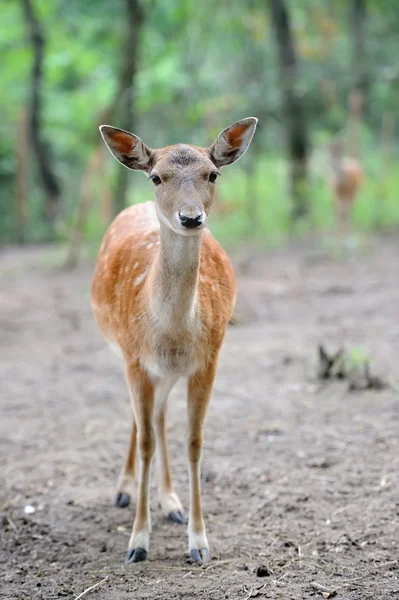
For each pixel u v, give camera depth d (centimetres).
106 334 764
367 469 821
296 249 2306
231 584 609
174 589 605
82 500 783
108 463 873
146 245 710
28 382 1169
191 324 643
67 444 930
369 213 2659
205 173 628
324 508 741
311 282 1798
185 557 669
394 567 628
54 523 738
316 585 599
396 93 2791
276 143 3294
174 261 620
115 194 2328
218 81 2933
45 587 622
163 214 621
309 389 1079
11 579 638
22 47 3170
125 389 1129
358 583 605
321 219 2628
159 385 716
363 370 1101
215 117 2700
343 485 787
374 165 3122
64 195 3369
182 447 904
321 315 1480
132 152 673
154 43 2906
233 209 2714
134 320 662
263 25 2841
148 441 675
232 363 1206
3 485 818
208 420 981
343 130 3017
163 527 732
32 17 2895
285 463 847
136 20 2158
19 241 3006
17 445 928
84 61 3080
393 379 1086
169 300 630
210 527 719
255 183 2933
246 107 2638
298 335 1345
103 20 3067
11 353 1343
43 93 3180
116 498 777
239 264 2017
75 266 2212
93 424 993
